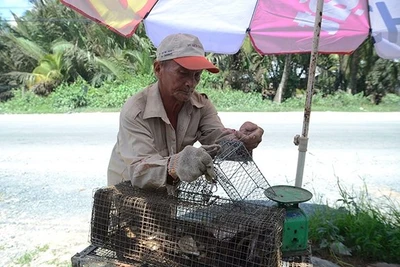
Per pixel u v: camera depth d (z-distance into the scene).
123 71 14.48
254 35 3.04
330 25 2.91
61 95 13.34
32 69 15.83
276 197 1.78
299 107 13.32
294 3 2.92
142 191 1.77
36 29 15.82
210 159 1.43
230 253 1.49
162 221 1.61
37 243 3.35
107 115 11.36
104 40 14.84
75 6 2.22
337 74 15.36
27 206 4.18
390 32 2.84
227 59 14.96
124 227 1.69
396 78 14.93
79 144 7.12
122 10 2.53
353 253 3.12
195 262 1.54
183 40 1.76
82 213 4.00
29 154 6.38
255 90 15.23
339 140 7.43
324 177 5.10
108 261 1.69
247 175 1.83
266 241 1.42
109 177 2.10
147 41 14.67
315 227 3.22
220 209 1.63
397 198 4.25
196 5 2.92
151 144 1.82
